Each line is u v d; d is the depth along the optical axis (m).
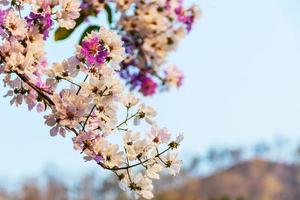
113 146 3.82
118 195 57.41
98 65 3.82
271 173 149.88
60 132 3.79
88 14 5.38
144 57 5.85
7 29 3.76
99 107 3.80
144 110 4.00
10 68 3.72
